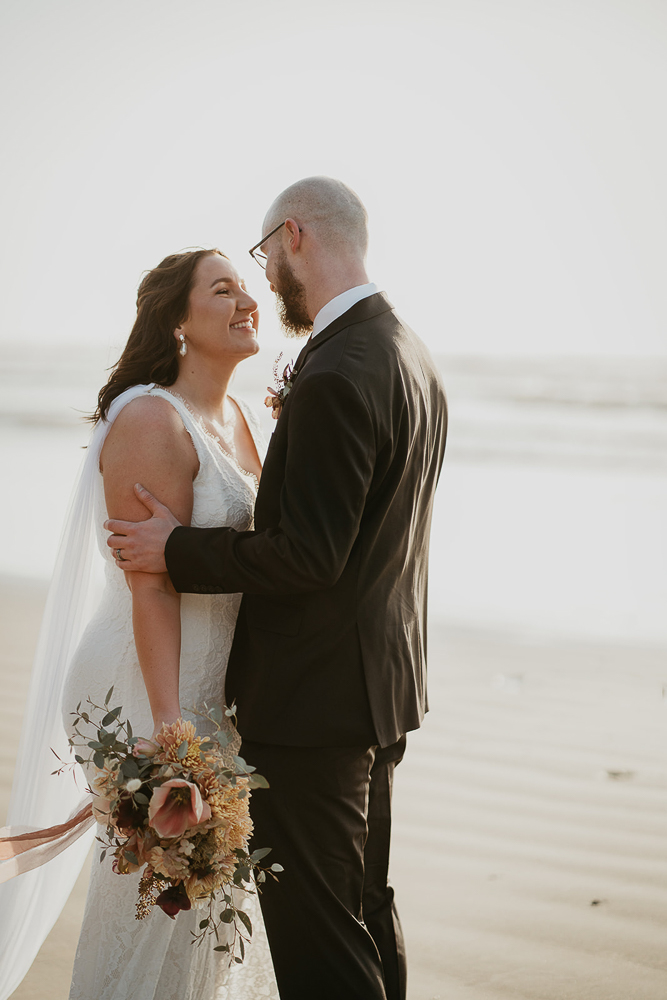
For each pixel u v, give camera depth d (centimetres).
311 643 197
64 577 229
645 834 350
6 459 1348
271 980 233
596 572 826
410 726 215
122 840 199
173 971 219
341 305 203
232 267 227
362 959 195
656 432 1709
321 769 197
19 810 234
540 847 340
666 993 249
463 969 261
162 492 208
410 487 207
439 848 340
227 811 174
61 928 284
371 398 187
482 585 788
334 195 210
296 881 196
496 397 2152
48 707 232
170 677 204
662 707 497
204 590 198
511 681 544
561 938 278
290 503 186
